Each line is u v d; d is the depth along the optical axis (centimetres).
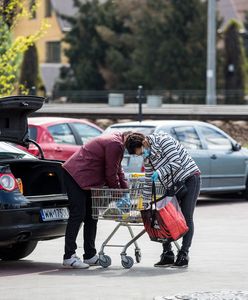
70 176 2452
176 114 7306
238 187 4391
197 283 2214
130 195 2422
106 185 2483
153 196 2388
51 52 17612
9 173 2403
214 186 4256
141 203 2400
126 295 2048
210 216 3847
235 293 2044
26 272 2412
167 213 2381
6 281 2266
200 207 4209
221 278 2291
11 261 2656
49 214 2458
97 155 2445
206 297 1988
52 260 2661
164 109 9244
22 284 2214
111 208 2438
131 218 2427
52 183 2558
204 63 14775
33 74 12331
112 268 2470
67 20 15712
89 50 15425
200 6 14900
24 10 5303
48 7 17600
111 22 15512
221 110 9119
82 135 4409
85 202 2472
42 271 2428
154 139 2411
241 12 18412
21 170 2572
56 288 2148
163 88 14812
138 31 15075
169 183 2406
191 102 12150
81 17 15550
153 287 2155
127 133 2438
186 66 14775
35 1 5406
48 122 4269
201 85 14750
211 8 11331
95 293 2075
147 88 14900
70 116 7394
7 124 2573
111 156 2428
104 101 12256
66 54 15675
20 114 2584
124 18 15488
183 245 2462
